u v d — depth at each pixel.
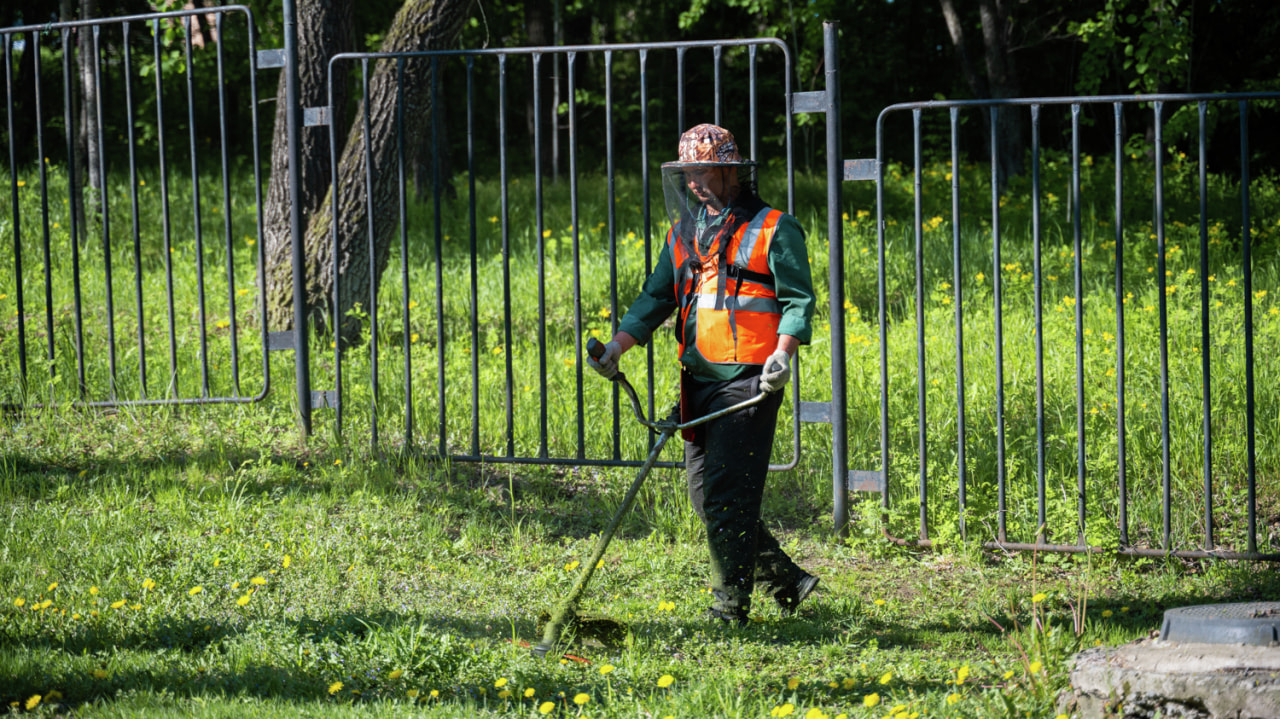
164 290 20.55
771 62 56.62
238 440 13.47
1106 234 24.22
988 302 18.84
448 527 11.46
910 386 14.92
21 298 14.35
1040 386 10.69
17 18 46.56
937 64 56.97
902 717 6.32
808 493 12.59
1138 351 15.28
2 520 10.78
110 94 49.66
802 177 36.78
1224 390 13.88
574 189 12.01
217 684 7.16
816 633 8.75
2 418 13.90
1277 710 5.73
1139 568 10.58
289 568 9.94
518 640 8.32
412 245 24.97
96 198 24.50
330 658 7.54
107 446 13.34
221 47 13.30
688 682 7.56
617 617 8.90
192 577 9.54
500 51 12.09
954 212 10.84
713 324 8.48
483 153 56.44
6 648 7.64
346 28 17.95
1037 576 10.47
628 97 56.72
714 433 8.54
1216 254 21.80
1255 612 6.67
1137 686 6.11
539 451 13.29
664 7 54.81
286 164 17.94
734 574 8.67
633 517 11.82
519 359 16.58
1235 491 12.22
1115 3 28.38
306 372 13.52
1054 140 53.84
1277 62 43.72
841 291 11.20
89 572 9.59
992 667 7.59
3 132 45.00
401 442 13.57
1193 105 27.80
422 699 7.10
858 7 50.69
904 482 11.83
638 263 21.86
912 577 10.47
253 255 22.05
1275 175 42.50
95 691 7.00
